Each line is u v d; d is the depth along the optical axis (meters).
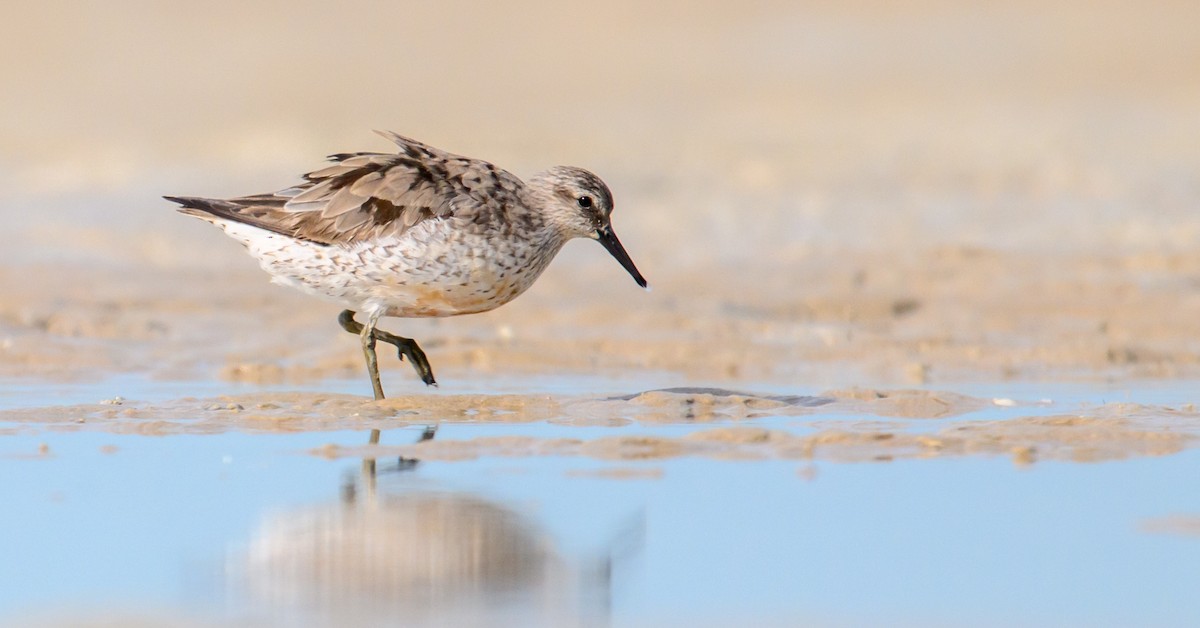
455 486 9.49
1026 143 32.22
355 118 36.25
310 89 40.16
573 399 12.44
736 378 14.45
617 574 7.77
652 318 17.42
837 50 44.28
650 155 31.16
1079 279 19.61
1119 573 7.73
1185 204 25.34
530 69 43.34
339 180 12.21
